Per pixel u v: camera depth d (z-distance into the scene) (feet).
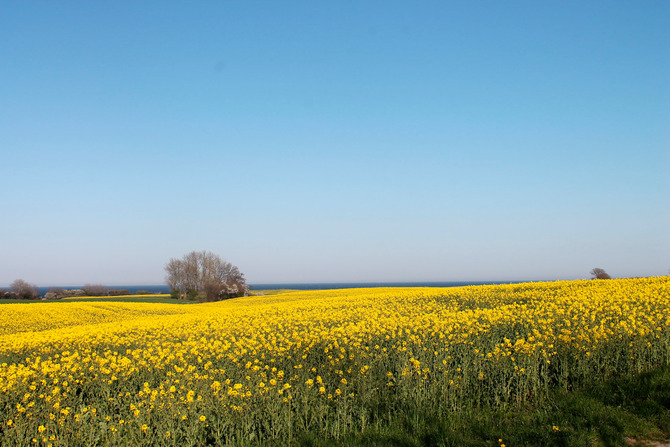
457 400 29.48
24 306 124.16
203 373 34.83
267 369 36.55
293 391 30.25
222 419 27.32
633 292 61.82
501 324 44.11
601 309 47.19
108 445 24.94
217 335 55.06
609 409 25.54
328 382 32.09
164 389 30.22
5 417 27.32
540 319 42.57
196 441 25.34
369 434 25.31
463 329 41.14
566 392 29.32
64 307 125.90
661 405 25.12
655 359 32.09
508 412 27.63
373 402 29.78
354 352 36.65
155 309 130.41
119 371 35.50
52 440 25.93
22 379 32.94
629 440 22.70
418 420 26.84
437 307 70.23
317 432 26.99
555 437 23.03
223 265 306.76
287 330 54.03
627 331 32.55
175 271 296.51
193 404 26.71
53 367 35.14
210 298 240.32
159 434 25.12
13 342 55.42
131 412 28.04
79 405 30.73
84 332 63.87
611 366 31.99
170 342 50.11
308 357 38.09
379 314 64.85
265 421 27.17
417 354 34.78
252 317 73.05
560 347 32.81
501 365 30.71
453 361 34.88
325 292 188.55
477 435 24.40
